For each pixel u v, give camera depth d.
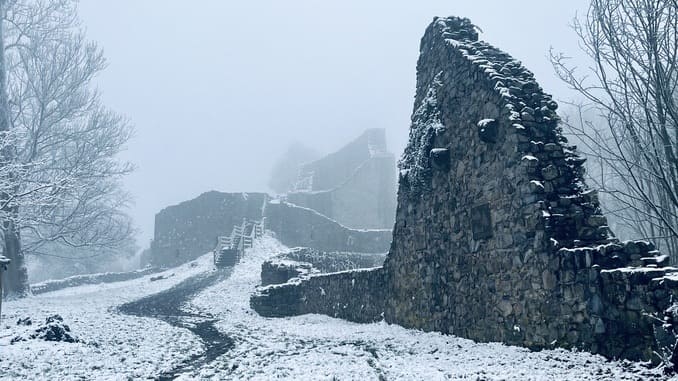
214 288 21.78
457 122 9.31
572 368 5.44
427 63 11.24
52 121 21.09
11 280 20.36
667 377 4.51
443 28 10.37
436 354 7.52
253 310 16.48
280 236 37.75
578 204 6.94
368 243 36.50
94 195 22.02
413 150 10.88
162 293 21.36
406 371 6.29
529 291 6.88
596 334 5.65
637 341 5.12
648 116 7.03
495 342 7.62
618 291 5.39
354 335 10.34
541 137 7.44
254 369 6.88
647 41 6.92
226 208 37.19
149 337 10.24
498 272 7.67
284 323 13.32
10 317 13.38
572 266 6.11
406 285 10.89
